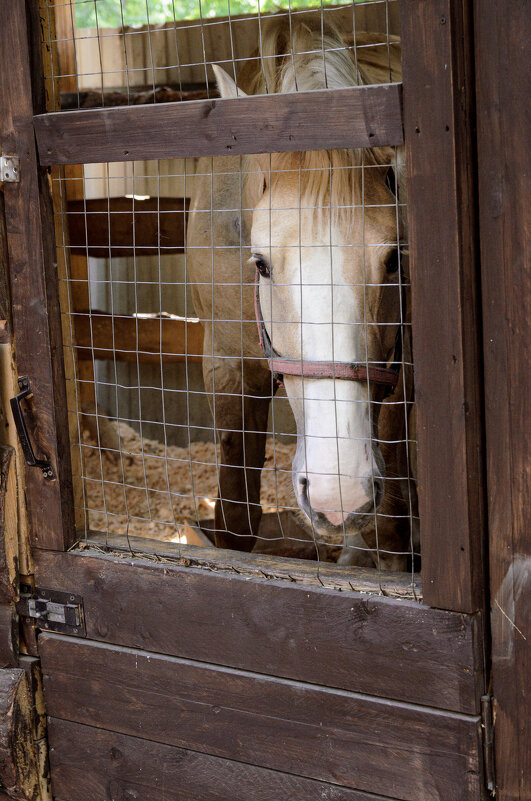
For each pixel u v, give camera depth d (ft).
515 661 4.61
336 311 5.33
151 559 5.89
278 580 5.32
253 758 5.55
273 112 4.79
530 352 4.33
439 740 4.80
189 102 5.08
